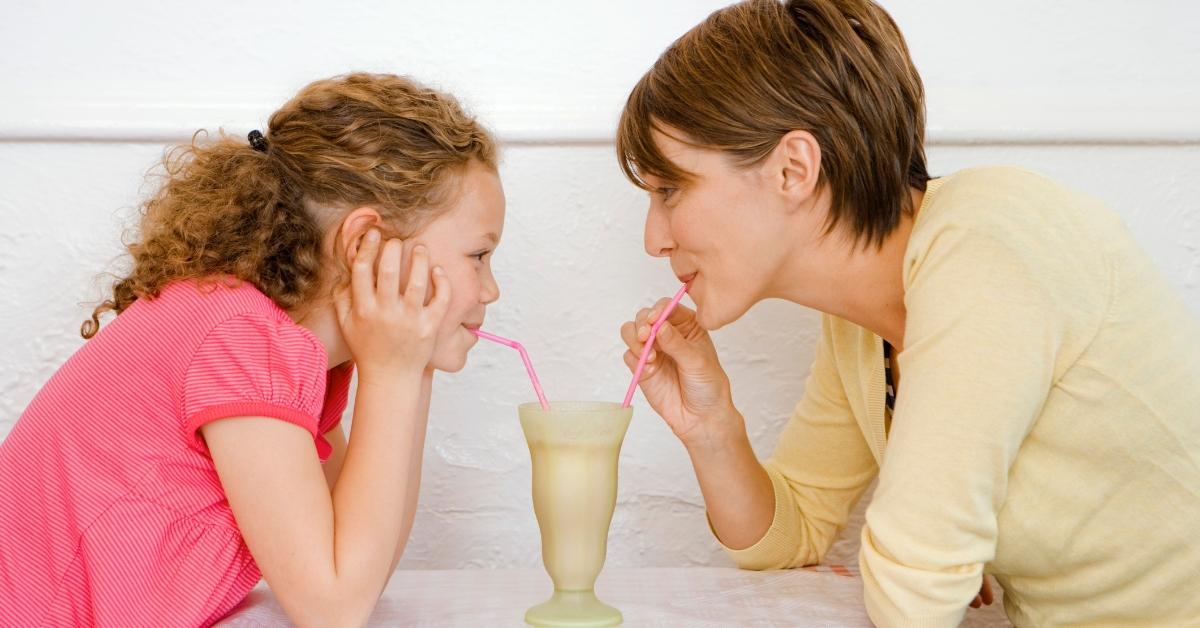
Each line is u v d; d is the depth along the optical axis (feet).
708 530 4.75
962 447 2.83
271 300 3.20
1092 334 2.90
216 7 4.50
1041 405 2.94
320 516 2.89
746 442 3.88
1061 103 4.64
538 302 4.67
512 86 4.60
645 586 3.63
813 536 4.03
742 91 3.18
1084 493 3.03
